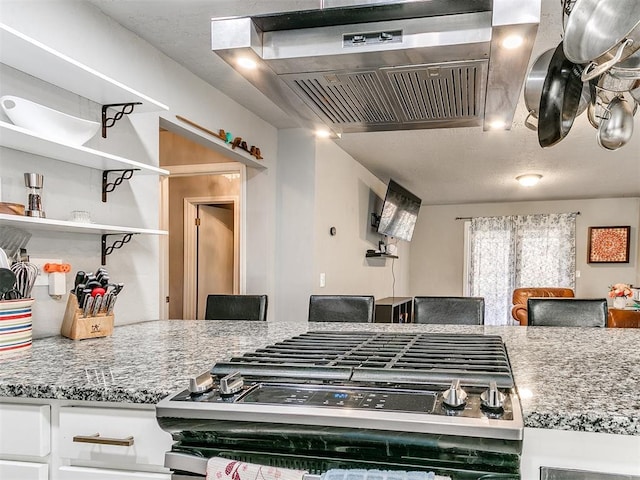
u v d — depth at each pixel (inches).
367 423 31.9
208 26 80.7
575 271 291.1
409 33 43.4
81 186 72.8
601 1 41.8
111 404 40.6
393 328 77.5
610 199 286.8
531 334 70.0
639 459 32.5
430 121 65.2
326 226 154.1
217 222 187.6
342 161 170.4
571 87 54.9
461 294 315.6
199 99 103.9
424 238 324.2
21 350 55.7
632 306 211.0
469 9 41.1
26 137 56.2
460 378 39.4
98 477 40.4
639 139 144.9
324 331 71.1
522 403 34.5
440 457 32.0
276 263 145.1
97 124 65.3
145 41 86.2
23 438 41.4
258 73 50.1
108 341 63.5
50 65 60.0
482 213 312.5
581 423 32.3
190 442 36.7
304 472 32.6
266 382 40.6
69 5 69.3
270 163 141.2
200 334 70.4
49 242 67.2
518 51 43.5
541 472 34.1
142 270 86.5
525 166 193.8
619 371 44.5
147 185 87.6
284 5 74.1
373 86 52.6
